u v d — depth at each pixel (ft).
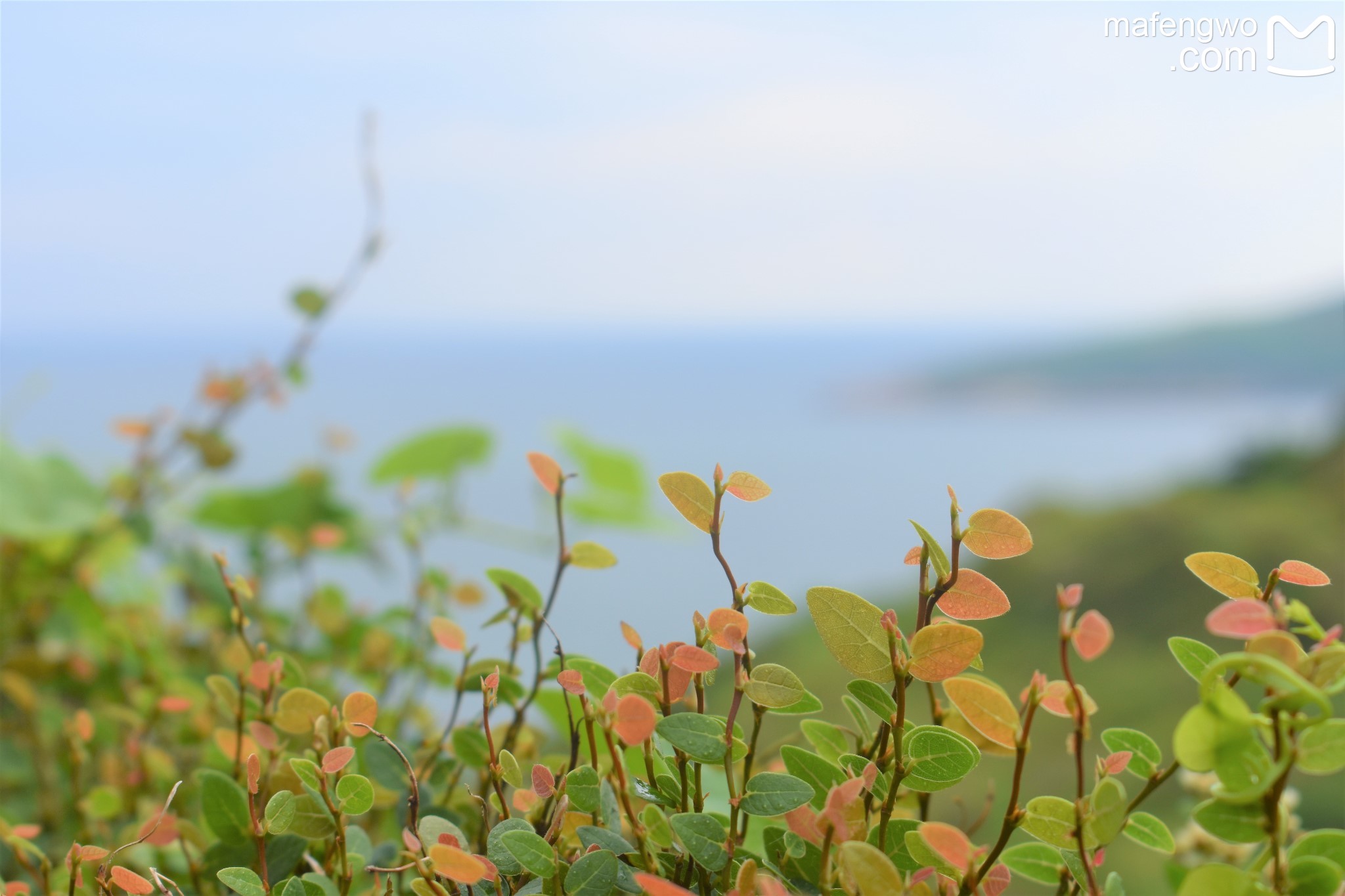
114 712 2.70
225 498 4.78
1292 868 1.85
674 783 2.08
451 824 2.12
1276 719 1.81
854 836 2.01
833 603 2.02
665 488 2.07
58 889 2.34
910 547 2.08
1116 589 18.08
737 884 1.94
